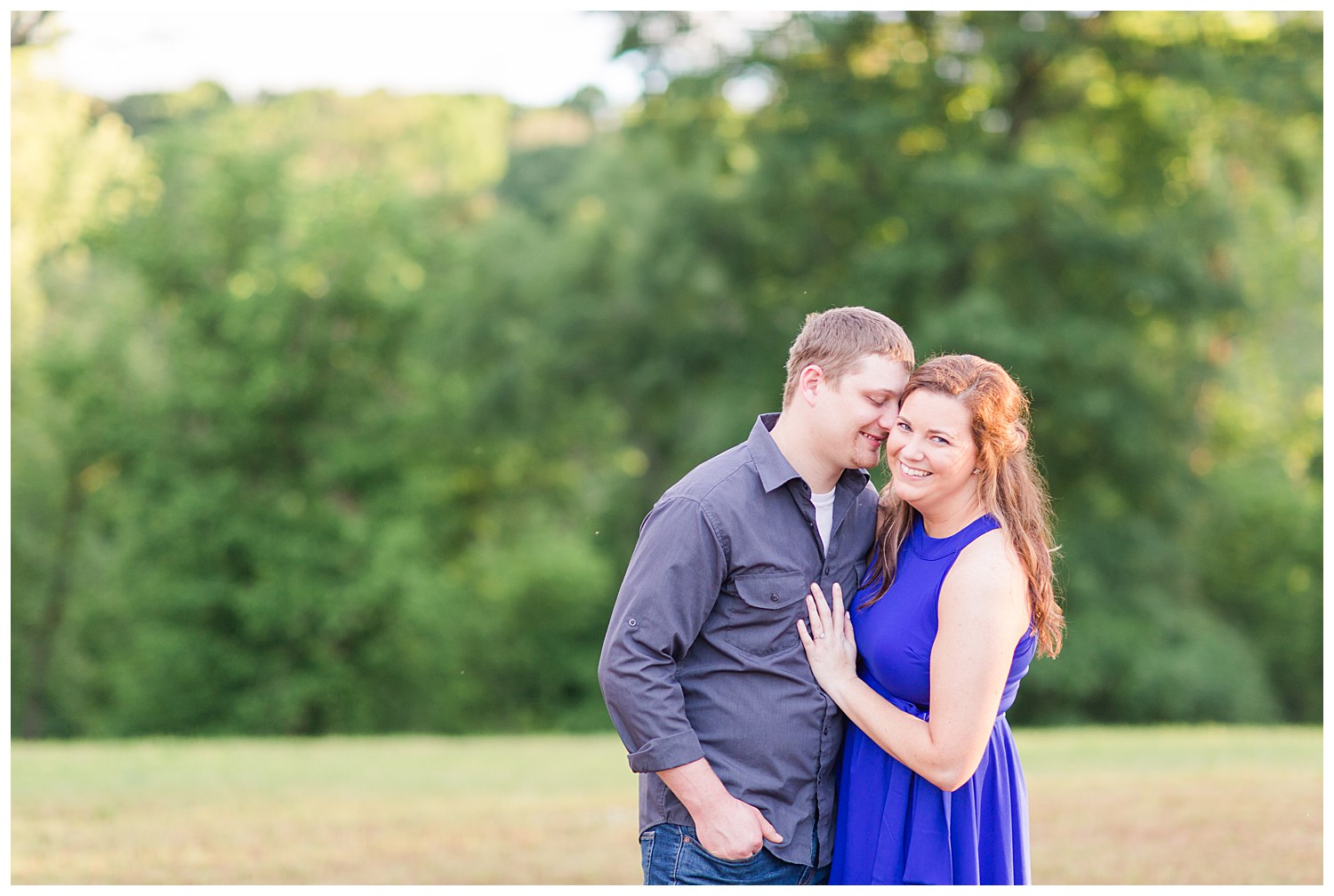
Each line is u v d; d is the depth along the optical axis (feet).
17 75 53.31
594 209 62.90
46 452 61.00
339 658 56.95
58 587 62.13
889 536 8.62
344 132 75.15
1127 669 46.68
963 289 47.78
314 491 57.52
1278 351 60.70
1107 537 48.08
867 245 48.80
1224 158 52.95
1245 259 55.62
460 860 15.85
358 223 59.11
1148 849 15.65
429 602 56.39
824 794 8.43
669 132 51.55
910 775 8.32
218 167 58.44
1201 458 58.29
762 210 50.70
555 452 64.75
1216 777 20.16
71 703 61.98
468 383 60.85
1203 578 59.21
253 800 19.20
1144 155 50.93
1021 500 8.38
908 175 47.93
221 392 55.98
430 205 66.08
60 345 57.16
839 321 8.42
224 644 55.77
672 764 7.88
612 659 8.03
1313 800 18.13
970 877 8.29
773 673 8.23
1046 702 48.85
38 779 20.48
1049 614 8.55
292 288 56.95
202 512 55.01
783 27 48.44
